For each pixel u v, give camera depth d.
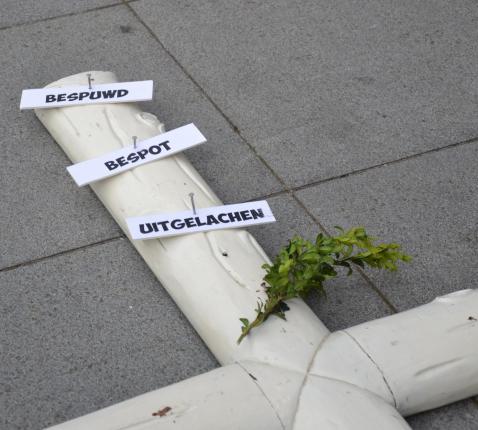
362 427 2.25
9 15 4.37
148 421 2.23
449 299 2.62
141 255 2.98
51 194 3.32
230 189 3.38
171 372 2.66
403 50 4.19
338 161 3.54
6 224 3.19
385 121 3.75
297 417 2.29
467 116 3.80
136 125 3.33
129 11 4.43
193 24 4.34
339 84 3.96
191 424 2.23
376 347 2.46
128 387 2.62
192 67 4.05
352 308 2.89
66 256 3.06
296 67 4.06
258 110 3.80
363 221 3.24
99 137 3.26
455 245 3.15
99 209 3.25
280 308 2.56
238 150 3.58
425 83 3.98
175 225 2.83
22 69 3.98
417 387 2.41
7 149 3.53
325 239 2.62
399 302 2.92
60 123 3.39
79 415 2.53
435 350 2.46
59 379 2.63
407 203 3.33
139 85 3.49
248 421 2.26
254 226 3.21
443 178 3.46
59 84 3.52
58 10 4.42
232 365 2.43
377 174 3.47
